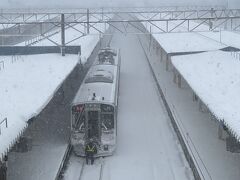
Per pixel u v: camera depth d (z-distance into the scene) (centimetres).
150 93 4319
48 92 2461
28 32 6209
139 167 2405
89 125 2522
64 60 3709
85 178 2273
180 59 4097
